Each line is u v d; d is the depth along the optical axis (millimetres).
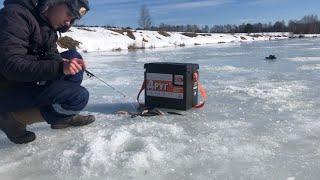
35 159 1511
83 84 3535
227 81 3518
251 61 5941
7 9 1436
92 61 6719
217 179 1305
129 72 4574
